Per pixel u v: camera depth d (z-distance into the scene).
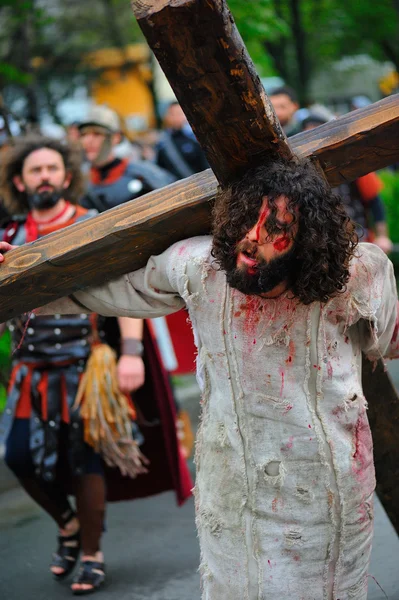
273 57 22.81
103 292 3.57
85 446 5.37
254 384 3.19
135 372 5.39
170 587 5.48
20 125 6.23
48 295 3.53
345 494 3.21
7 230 5.35
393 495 4.19
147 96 33.81
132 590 5.45
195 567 5.78
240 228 2.96
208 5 2.65
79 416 5.29
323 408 3.18
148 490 6.06
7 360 9.12
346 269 3.02
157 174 7.89
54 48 24.34
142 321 5.52
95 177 7.89
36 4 14.75
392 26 24.17
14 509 7.22
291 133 9.70
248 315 3.16
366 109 3.28
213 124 2.93
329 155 3.28
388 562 5.50
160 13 2.66
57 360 5.32
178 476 5.95
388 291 3.28
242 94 2.85
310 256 2.92
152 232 3.37
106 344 5.45
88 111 7.98
